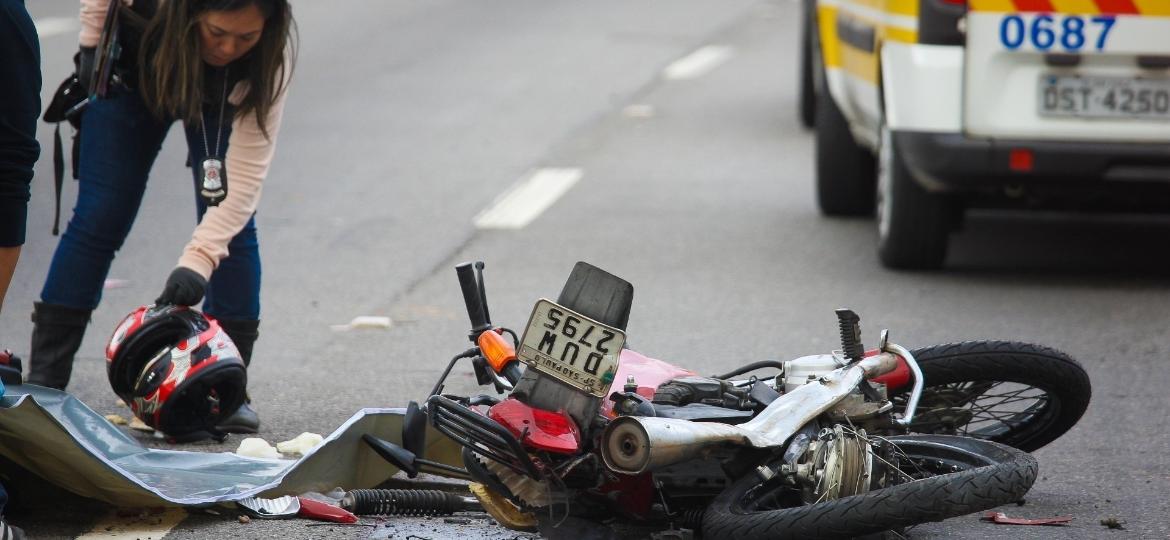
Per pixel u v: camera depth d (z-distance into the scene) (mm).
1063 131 29234
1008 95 29328
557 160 45969
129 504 16719
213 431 20359
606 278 15406
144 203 38094
